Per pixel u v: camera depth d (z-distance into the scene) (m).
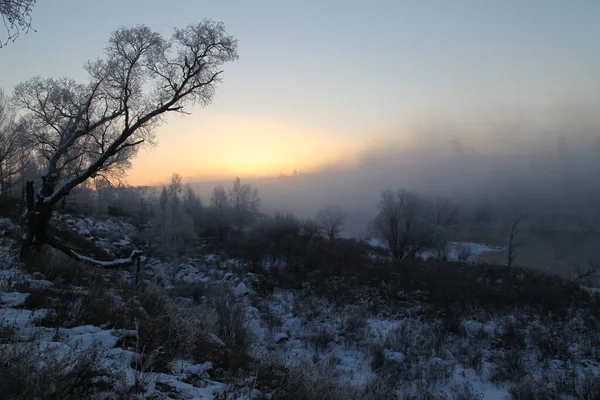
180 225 39.22
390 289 31.69
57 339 5.43
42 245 12.43
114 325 6.73
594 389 13.23
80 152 15.04
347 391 6.54
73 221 33.66
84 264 12.49
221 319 9.96
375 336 20.44
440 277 33.56
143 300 10.12
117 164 15.58
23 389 3.33
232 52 14.70
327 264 38.75
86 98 14.91
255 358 7.84
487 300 28.73
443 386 14.43
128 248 32.91
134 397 3.74
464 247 51.72
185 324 7.66
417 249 48.84
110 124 14.67
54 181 13.54
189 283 28.36
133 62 13.89
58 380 3.64
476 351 18.52
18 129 15.38
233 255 44.19
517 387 14.10
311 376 6.39
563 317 25.59
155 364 5.39
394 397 11.00
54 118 14.84
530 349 19.11
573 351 18.94
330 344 18.92
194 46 14.26
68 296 8.11
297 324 22.08
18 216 19.75
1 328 5.34
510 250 47.69
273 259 41.38
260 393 5.05
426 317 25.20
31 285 8.55
